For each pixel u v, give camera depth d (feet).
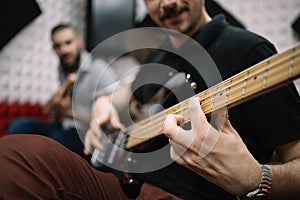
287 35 7.09
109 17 6.98
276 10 7.18
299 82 6.22
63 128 4.97
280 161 2.21
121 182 2.50
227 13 6.91
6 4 6.61
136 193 2.50
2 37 6.73
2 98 6.80
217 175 1.95
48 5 7.29
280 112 2.10
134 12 6.99
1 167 1.75
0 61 6.84
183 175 2.44
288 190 2.00
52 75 7.16
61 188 1.86
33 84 7.09
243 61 2.31
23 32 7.04
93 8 7.04
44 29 7.25
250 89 1.73
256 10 7.20
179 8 2.74
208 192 2.37
